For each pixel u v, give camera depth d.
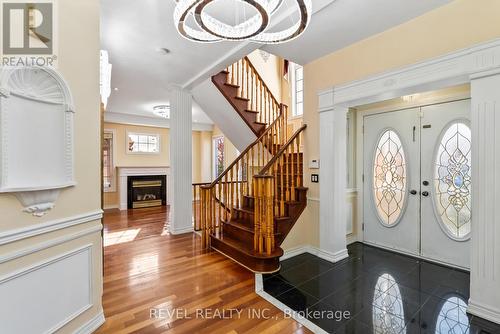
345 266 2.91
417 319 1.92
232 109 4.19
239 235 3.36
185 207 4.40
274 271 2.75
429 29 2.20
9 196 1.28
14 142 1.29
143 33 2.58
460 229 2.86
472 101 1.95
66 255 1.60
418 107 3.17
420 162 3.16
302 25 1.52
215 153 8.48
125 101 5.36
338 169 3.08
